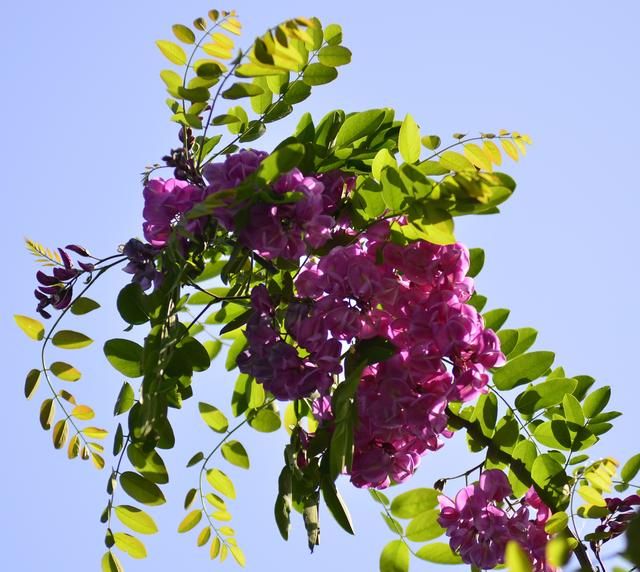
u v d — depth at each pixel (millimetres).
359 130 1937
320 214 1831
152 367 1855
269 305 1865
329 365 1840
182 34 1856
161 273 1881
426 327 1835
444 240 1812
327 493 1871
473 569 1899
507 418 1943
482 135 1863
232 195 1786
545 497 1912
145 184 1926
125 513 1929
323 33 1931
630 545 1310
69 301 1931
